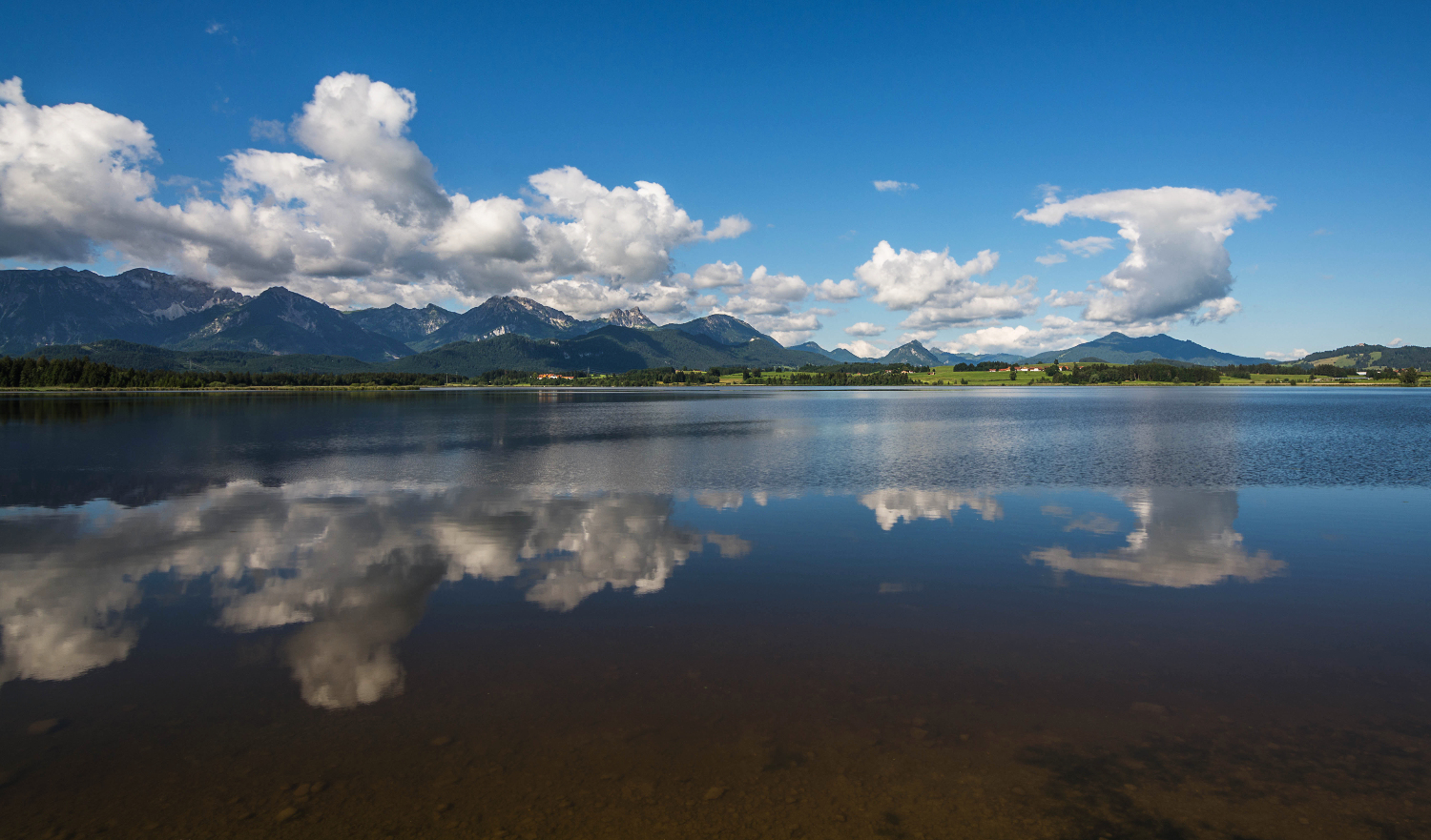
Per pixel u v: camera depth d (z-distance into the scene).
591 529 19.09
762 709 8.58
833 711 8.54
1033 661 10.12
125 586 13.61
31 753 7.57
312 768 7.32
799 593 13.36
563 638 10.95
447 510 21.83
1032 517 20.84
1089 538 18.12
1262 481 27.69
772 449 40.91
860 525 19.64
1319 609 12.50
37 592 13.26
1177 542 17.70
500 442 45.47
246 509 21.89
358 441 46.00
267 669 9.73
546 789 6.91
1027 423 63.16
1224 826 6.44
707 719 8.34
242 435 51.16
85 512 21.38
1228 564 15.54
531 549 16.80
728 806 6.67
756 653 10.37
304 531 18.73
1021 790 6.95
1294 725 8.30
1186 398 140.38
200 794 6.85
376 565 15.25
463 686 9.18
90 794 6.85
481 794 6.83
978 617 12.02
